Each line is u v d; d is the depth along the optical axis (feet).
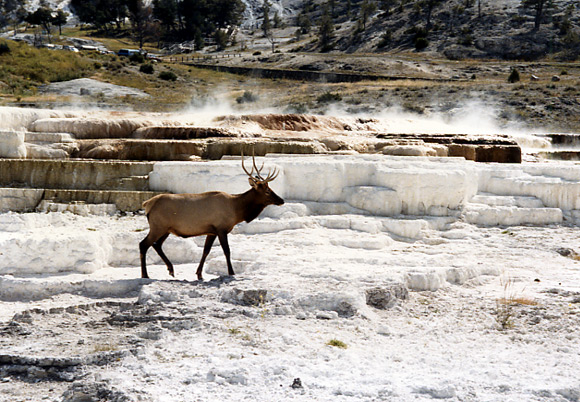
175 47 581.94
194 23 633.61
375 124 113.39
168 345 26.32
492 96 231.09
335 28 590.55
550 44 432.25
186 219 37.27
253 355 25.14
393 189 57.26
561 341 27.61
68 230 48.03
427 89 247.91
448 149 81.51
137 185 60.03
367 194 57.11
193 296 33.55
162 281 35.73
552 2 517.14
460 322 30.48
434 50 450.71
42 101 214.90
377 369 23.79
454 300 34.35
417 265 40.11
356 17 625.41
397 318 31.04
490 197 60.59
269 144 73.20
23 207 55.47
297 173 58.85
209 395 21.34
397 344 27.17
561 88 240.53
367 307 31.58
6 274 40.98
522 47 434.71
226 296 32.73
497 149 82.74
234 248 44.68
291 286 33.01
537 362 24.89
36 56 331.77
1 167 61.05
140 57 371.56
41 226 50.26
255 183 37.55
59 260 42.11
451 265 40.01
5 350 26.32
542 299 34.06
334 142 80.12
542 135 136.87
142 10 646.33
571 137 136.15
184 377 22.80
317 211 56.85
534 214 58.34
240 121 92.38
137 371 23.49
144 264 38.24
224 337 27.27
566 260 45.62
